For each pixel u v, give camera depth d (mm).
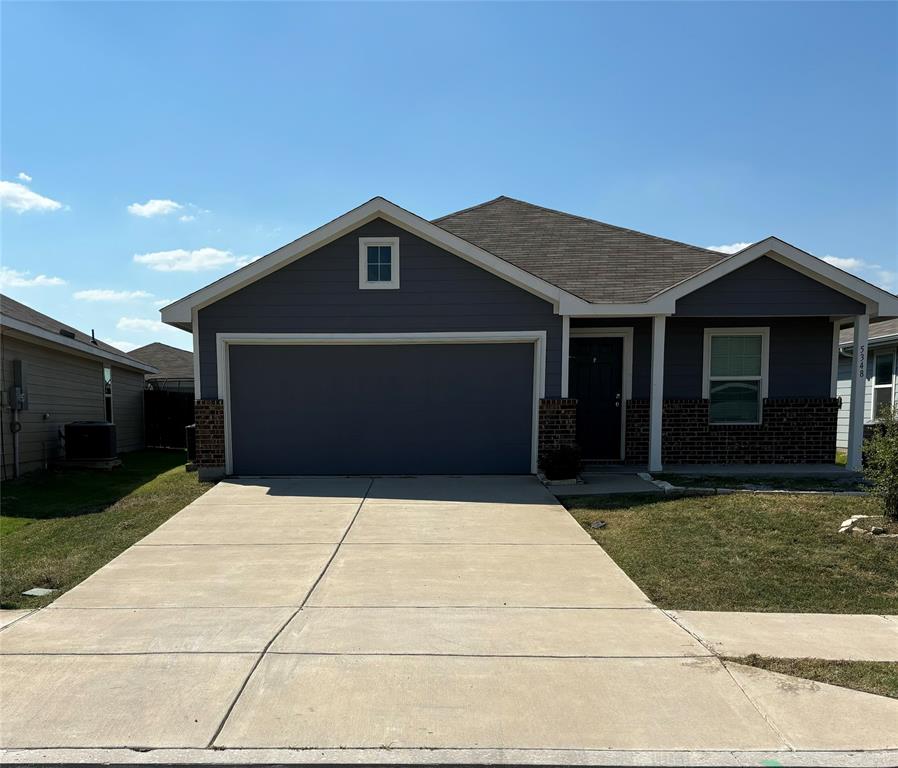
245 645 4355
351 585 5590
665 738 3293
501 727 3387
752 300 9758
